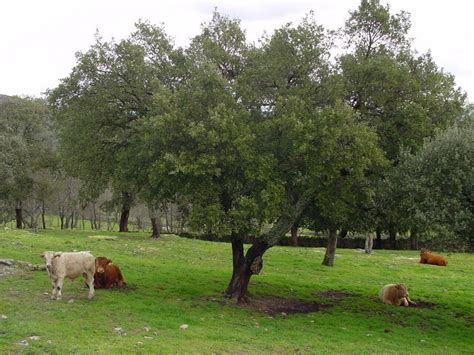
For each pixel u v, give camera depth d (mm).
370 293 21750
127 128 20438
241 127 15672
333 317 16906
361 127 15422
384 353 12766
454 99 18203
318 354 12180
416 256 38188
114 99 19891
